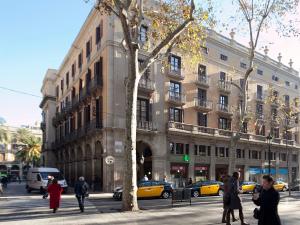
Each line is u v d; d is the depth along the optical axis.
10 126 87.06
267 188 7.38
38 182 33.75
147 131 36.81
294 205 21.39
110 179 34.47
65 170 53.31
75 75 49.34
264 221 7.21
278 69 57.66
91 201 24.97
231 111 47.34
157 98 38.56
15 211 17.84
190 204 21.52
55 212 17.27
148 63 18.52
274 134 55.91
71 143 47.75
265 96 53.94
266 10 26.56
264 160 52.88
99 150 38.06
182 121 40.84
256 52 53.69
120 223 13.55
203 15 21.50
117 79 36.12
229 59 48.34
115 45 36.38
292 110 52.91
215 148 44.53
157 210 17.98
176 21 22.48
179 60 41.22
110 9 18.11
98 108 37.97
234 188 12.63
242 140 47.78
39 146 84.94
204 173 42.88
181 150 40.62
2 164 86.25
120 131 35.66
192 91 42.50
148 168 38.59
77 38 46.97
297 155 60.81
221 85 46.16
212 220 14.21
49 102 66.88
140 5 18.53
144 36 37.12
